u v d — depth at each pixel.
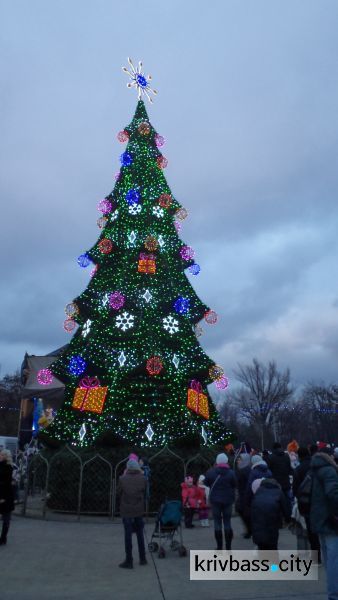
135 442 15.59
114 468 14.77
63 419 16.83
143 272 18.59
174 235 20.61
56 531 11.91
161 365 15.90
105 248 19.00
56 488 15.03
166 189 21.11
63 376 18.23
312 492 5.62
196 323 20.33
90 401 16.53
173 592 6.82
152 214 20.17
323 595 6.59
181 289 20.12
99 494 14.57
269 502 7.67
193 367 18.44
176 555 9.34
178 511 9.44
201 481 13.53
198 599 6.46
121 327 17.48
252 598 6.47
